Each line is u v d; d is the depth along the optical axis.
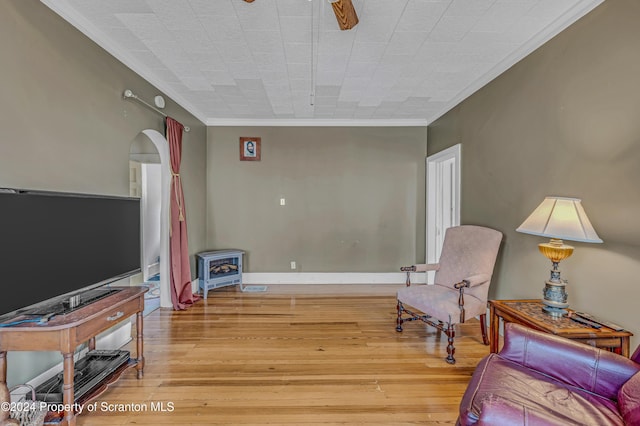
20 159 1.69
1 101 1.59
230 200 4.68
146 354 2.45
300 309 3.54
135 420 1.71
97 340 2.29
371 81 3.20
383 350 2.54
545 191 2.30
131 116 2.72
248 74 3.03
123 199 2.19
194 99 3.76
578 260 2.00
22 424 1.40
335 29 2.25
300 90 3.46
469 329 2.98
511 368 1.45
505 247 2.78
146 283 4.73
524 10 2.02
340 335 2.83
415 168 4.70
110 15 2.07
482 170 3.14
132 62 2.70
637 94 1.63
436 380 2.10
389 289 4.39
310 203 4.72
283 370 2.22
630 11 1.66
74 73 2.06
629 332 1.63
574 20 2.02
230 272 4.28
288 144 4.69
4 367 1.45
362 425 1.68
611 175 1.78
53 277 1.65
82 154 2.14
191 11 2.03
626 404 1.13
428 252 4.55
